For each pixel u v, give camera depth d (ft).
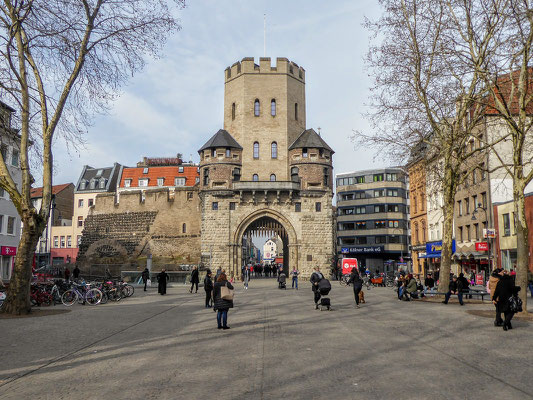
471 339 34.73
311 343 33.60
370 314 53.01
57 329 42.19
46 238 247.70
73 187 273.13
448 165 69.56
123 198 206.18
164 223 193.77
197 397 20.22
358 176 247.29
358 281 61.77
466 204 131.75
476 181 123.44
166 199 195.11
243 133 173.58
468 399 19.65
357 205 244.83
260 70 177.88
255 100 176.45
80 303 70.90
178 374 24.50
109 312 57.72
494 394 20.39
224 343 33.99
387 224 235.81
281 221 166.09
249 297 84.53
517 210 51.21
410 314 52.29
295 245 164.35
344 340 34.83
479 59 57.06
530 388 21.29
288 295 89.35
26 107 55.88
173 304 69.87
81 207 254.88
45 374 24.85
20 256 55.77
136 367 26.30
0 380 23.63
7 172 56.34
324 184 169.37
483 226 120.06
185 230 189.16
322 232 166.20
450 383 22.24
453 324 43.06
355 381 22.70
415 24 66.08
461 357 28.25
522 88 51.44
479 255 119.34
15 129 61.41
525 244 50.19
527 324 42.73
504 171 112.98
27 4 51.98
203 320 48.85
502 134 110.83
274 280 168.96
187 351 30.96
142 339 36.19
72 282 76.28
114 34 55.01
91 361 28.07
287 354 29.53
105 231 208.44
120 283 79.66
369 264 240.32
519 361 26.99
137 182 255.09
